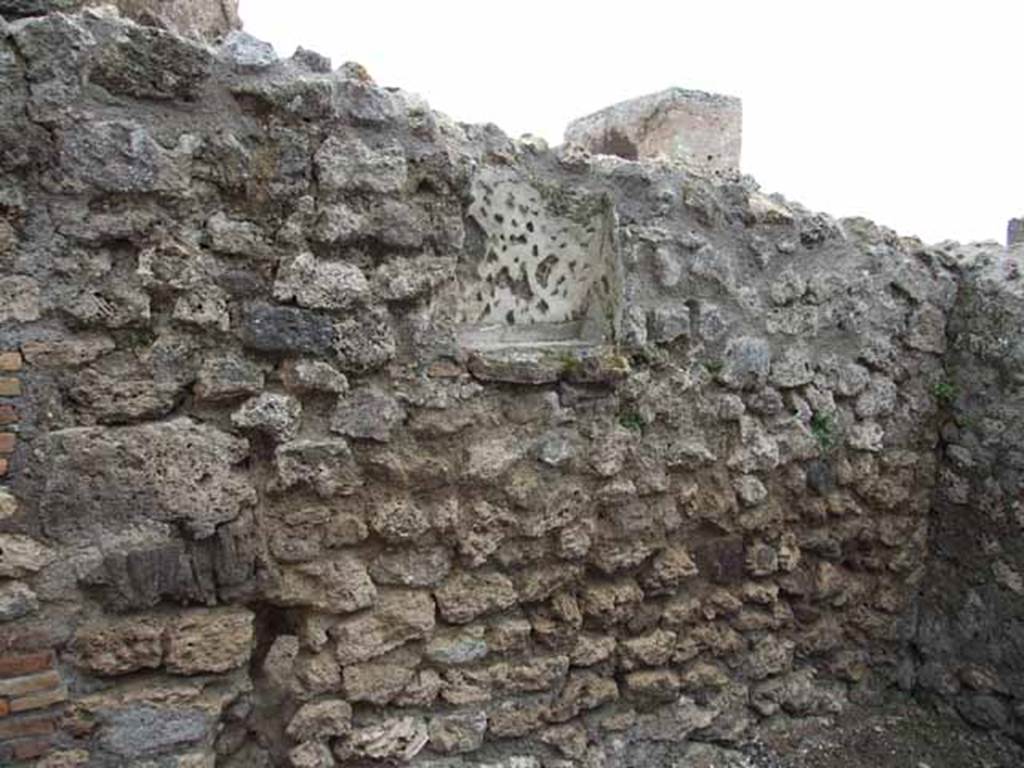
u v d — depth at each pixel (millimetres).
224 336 2381
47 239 2146
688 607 3258
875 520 3680
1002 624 3508
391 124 2582
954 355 3729
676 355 3166
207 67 2322
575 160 3092
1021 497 3443
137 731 2287
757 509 3373
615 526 3066
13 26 2092
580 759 3023
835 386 3516
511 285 3059
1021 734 3436
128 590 2271
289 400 2475
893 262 3635
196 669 2363
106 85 2205
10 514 2137
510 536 2867
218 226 2348
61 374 2182
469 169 2689
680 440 3184
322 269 2482
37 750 2189
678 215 3186
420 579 2721
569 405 2943
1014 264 3607
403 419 2656
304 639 2572
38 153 2117
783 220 3381
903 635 3787
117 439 2238
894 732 3574
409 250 2617
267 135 2408
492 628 2865
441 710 2799
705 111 4293
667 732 3219
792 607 3531
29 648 2168
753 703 3430
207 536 2363
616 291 3078
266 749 2576
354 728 2654
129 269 2248
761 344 3332
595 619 3059
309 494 2535
